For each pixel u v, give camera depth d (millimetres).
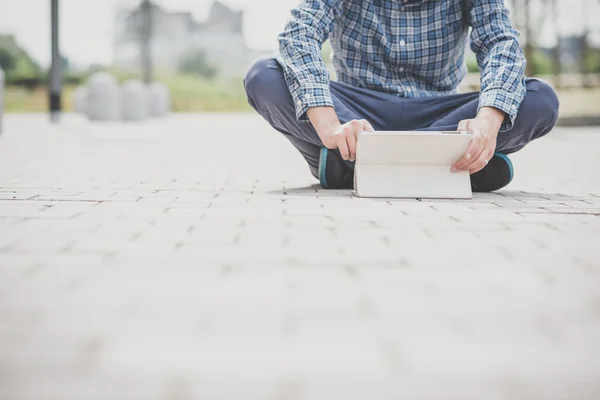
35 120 14141
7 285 1213
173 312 1068
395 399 770
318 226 1837
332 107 2537
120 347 917
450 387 805
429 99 2814
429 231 1786
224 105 24844
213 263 1392
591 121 12664
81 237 1652
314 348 921
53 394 768
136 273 1306
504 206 2314
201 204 2285
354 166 2674
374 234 1729
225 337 959
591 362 890
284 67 2611
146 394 772
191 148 6672
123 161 4773
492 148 2479
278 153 6086
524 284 1266
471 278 1303
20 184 3014
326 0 2688
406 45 2828
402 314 1075
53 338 948
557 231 1817
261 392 782
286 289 1204
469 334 989
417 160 2494
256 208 2186
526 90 2688
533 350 930
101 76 14352
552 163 5133
